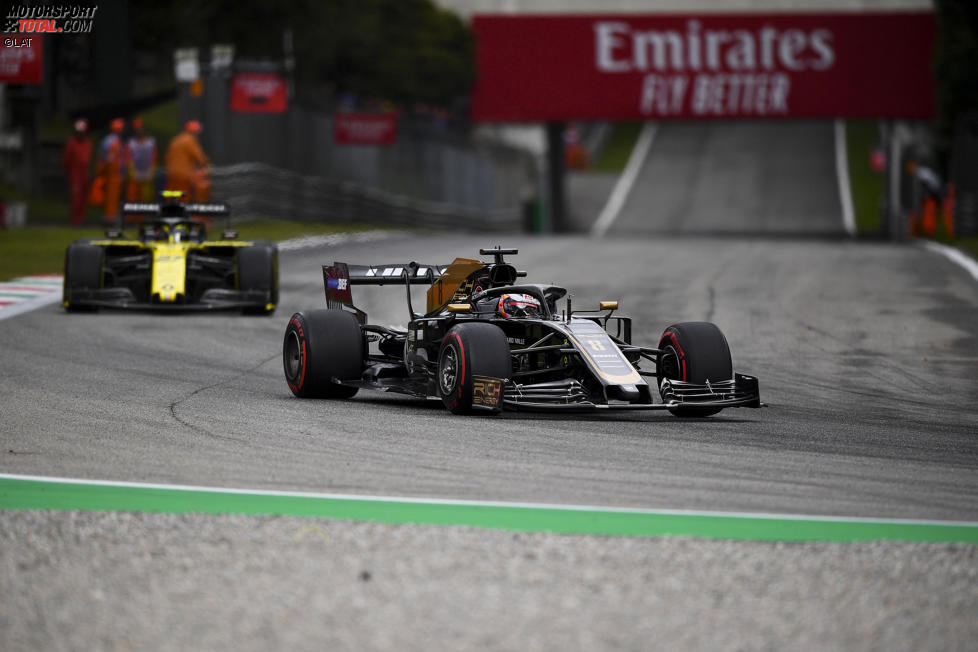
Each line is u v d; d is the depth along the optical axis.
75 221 107.19
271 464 29.28
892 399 43.38
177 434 33.03
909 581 20.44
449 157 196.12
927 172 166.75
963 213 135.12
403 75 184.00
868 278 84.31
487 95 192.12
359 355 39.84
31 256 83.75
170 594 19.41
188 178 100.94
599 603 19.17
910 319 65.00
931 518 24.91
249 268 62.38
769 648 17.44
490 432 33.75
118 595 19.36
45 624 18.09
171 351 50.78
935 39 180.12
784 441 33.44
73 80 128.62
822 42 183.88
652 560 21.48
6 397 38.62
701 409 37.03
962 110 157.25
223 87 117.69
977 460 31.36
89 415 35.78
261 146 126.06
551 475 28.38
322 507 25.19
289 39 140.88
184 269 61.06
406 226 162.38
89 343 52.06
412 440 32.44
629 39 188.38
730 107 186.88
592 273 88.62
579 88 190.12
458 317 38.03
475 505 25.47
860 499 26.53
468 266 39.06
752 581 20.34
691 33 186.75
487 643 17.50
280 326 59.69
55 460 29.44
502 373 35.19
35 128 123.44
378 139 152.38
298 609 18.80
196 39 144.88
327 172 148.00
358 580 20.17
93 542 22.20
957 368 50.91
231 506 25.20
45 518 23.88
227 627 18.03
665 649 17.36
